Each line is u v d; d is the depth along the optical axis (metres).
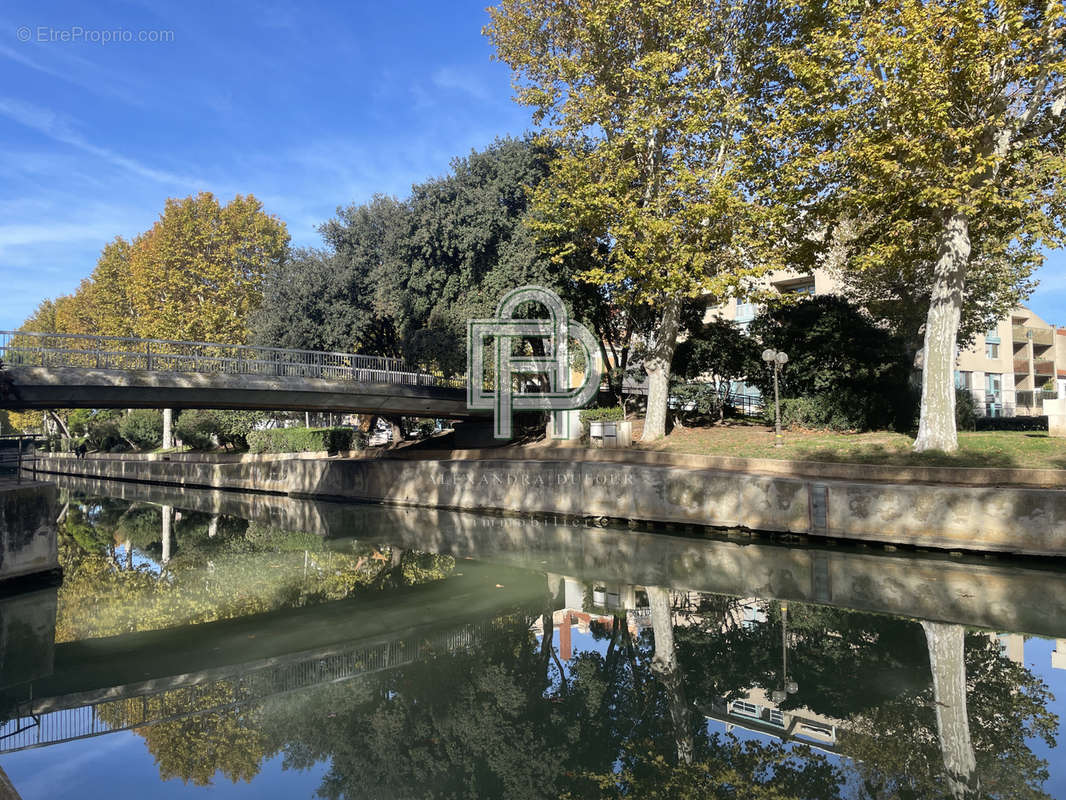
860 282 30.00
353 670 10.98
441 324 30.17
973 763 6.94
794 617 12.63
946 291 19.36
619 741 8.09
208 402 25.72
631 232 23.06
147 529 29.05
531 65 25.97
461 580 16.92
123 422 61.91
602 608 13.97
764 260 23.80
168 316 48.25
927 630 11.43
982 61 15.89
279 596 16.23
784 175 21.33
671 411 31.69
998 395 43.69
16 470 20.28
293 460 40.28
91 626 13.87
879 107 18.27
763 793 6.56
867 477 19.05
